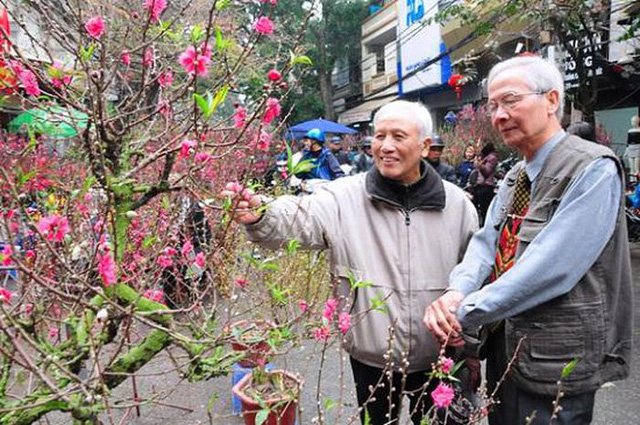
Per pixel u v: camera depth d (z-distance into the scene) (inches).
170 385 135.3
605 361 61.4
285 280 121.1
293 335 72.0
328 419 116.8
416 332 75.9
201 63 51.4
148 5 60.4
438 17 331.6
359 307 76.7
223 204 62.8
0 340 54.4
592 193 57.3
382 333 75.7
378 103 849.5
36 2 60.4
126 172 59.1
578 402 60.7
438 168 250.1
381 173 76.3
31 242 64.2
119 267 56.7
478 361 78.5
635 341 151.9
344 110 1021.2
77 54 54.2
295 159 62.2
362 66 914.7
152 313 52.9
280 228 72.1
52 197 70.3
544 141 64.2
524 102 62.2
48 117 66.7
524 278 58.0
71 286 57.9
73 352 55.3
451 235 79.3
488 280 74.4
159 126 77.4
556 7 257.1
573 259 57.0
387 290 75.9
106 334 56.7
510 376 65.0
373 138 78.0
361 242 77.5
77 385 48.9
